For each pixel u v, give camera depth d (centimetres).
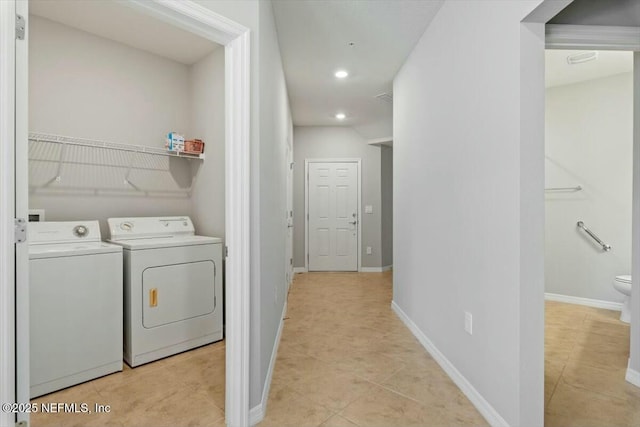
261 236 178
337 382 204
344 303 384
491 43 164
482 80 173
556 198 382
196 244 260
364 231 580
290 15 239
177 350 249
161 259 240
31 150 238
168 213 309
